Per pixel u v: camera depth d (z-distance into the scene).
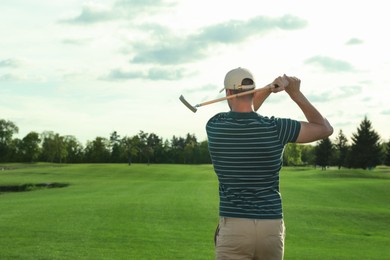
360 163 96.69
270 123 3.97
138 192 36.91
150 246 13.23
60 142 156.00
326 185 44.31
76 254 11.50
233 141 3.94
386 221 23.75
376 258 12.50
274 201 3.95
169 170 86.56
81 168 92.06
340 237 18.03
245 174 3.92
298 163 129.75
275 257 3.94
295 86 4.04
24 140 157.75
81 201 28.44
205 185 44.75
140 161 156.00
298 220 23.03
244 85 4.05
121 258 11.24
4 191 54.09
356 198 35.91
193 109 4.02
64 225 17.27
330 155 104.31
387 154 106.62
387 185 44.09
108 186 45.62
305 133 3.97
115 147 154.25
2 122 156.12
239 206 3.91
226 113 4.23
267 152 3.90
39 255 11.20
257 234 3.87
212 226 19.06
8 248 12.10
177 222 19.81
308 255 12.65
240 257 3.94
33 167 102.56
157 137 158.75
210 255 12.05
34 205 25.58
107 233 15.55
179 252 12.38
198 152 159.12
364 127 97.88
